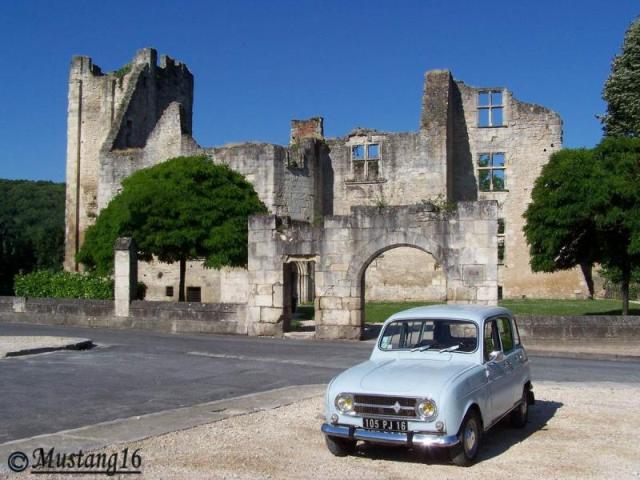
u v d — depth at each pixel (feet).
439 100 155.02
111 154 157.79
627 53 134.00
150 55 177.06
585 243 99.96
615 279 155.43
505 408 36.11
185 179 114.21
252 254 89.97
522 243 159.63
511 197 160.66
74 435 34.88
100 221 119.44
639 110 127.85
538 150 160.15
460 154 163.32
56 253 260.21
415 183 153.48
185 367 59.62
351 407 31.65
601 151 97.91
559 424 39.70
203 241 111.86
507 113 161.89
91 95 179.93
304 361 64.49
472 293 79.61
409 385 31.14
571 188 95.55
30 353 65.62
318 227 86.99
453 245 80.64
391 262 153.07
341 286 85.05
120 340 80.53
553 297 157.58
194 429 36.50
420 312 37.99
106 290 108.27
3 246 225.15
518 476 29.45
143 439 34.14
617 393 49.24
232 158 144.36
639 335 75.15
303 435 36.01
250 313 89.76
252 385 51.26
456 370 32.81
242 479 28.40
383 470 30.35
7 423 37.88
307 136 161.48
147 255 116.26
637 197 92.17
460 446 30.60
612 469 30.45
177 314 93.81
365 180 156.15
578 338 76.18
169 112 153.58
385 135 156.04
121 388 49.06
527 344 77.30
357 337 84.02
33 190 373.61
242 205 116.16
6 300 106.11
